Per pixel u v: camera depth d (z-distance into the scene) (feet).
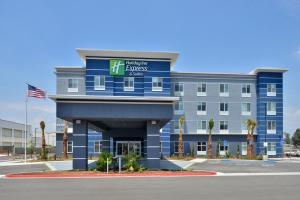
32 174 93.45
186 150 209.97
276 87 216.33
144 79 197.47
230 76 216.95
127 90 196.54
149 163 102.68
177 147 209.97
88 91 194.08
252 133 200.64
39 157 192.65
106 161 100.48
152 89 197.57
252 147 200.34
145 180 79.15
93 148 195.31
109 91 194.80
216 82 215.72
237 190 61.21
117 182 74.49
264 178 86.84
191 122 211.82
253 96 217.77
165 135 203.72
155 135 103.35
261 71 215.92
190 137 211.20
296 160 187.32
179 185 68.80
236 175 95.76
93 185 68.80
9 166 137.28
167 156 201.87
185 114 211.82
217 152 212.23
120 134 162.50
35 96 134.51
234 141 214.28
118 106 99.50
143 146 161.48
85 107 98.68
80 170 101.19
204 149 211.61
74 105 98.53
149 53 195.83
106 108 99.09
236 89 216.95
